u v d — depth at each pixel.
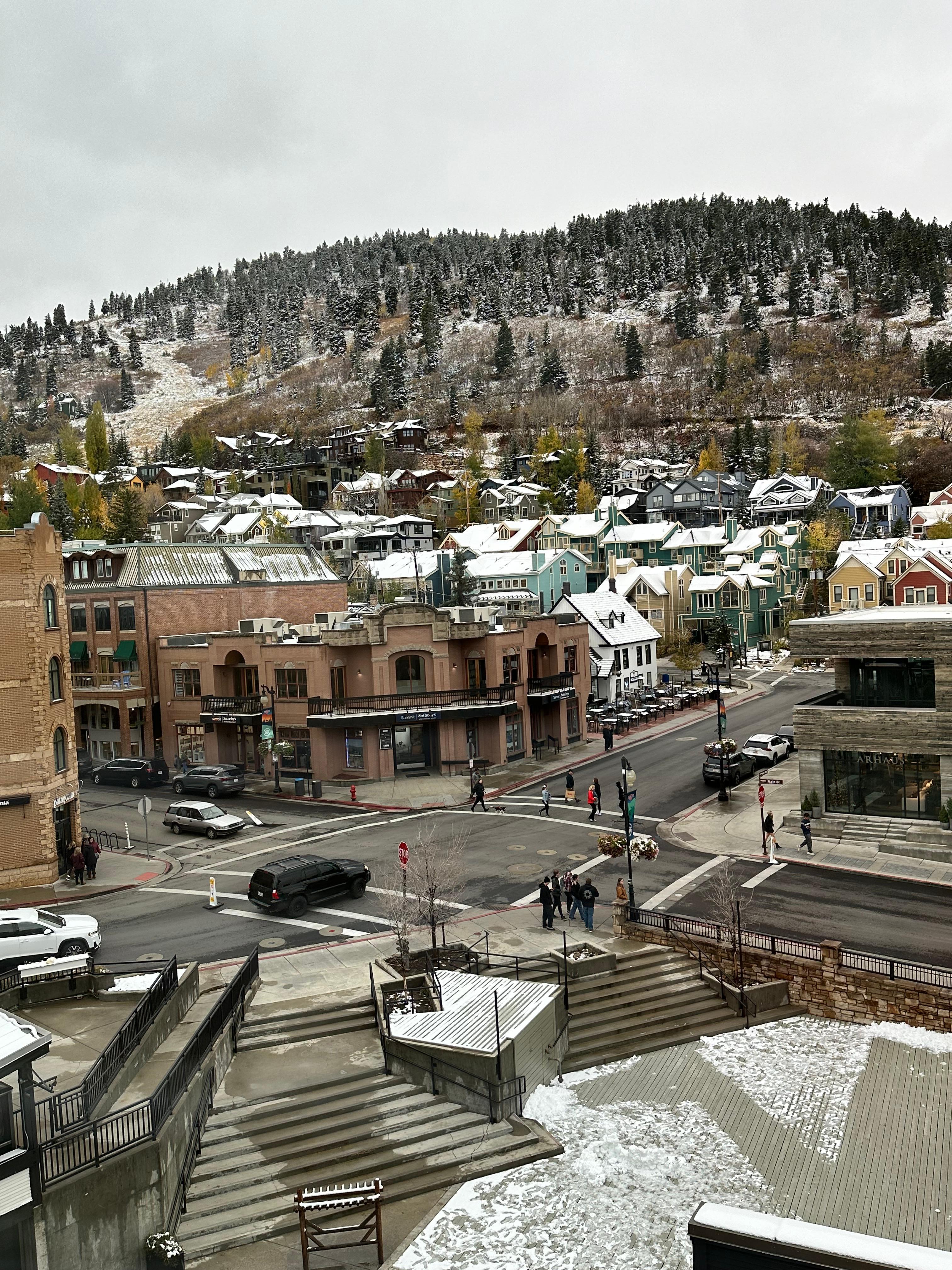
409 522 136.25
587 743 61.44
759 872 34.84
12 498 140.75
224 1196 17.38
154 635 60.88
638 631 78.75
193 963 25.97
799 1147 19.19
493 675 53.88
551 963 26.16
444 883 29.23
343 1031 23.27
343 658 53.03
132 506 118.81
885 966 25.30
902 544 97.19
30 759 35.72
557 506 165.12
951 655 36.53
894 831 37.75
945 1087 21.36
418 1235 16.47
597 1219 16.91
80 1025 19.88
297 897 31.62
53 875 36.19
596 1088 21.73
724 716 52.88
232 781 50.12
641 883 34.03
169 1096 17.23
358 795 48.66
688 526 144.50
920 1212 16.95
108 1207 15.16
